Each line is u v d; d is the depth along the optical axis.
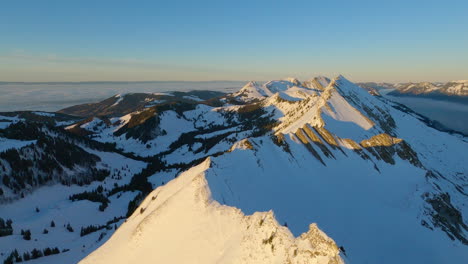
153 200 89.12
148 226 64.06
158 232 61.03
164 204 66.69
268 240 41.12
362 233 65.31
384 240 64.69
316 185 89.50
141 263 55.81
